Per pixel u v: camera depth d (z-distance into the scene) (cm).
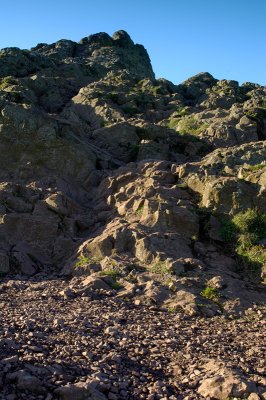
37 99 4956
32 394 1023
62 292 1878
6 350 1185
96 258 2277
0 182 2991
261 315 1761
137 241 2261
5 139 3156
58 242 2466
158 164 3091
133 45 10169
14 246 2412
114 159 3672
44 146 3184
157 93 5850
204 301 1847
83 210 2831
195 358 1306
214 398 1081
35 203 2678
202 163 3150
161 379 1185
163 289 1930
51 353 1229
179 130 4572
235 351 1391
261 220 2388
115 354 1266
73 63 6738
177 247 2259
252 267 2191
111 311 1714
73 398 1016
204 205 2556
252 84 7306
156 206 2494
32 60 6372
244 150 3397
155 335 1488
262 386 1124
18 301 1789
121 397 1076
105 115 4384
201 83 7112
